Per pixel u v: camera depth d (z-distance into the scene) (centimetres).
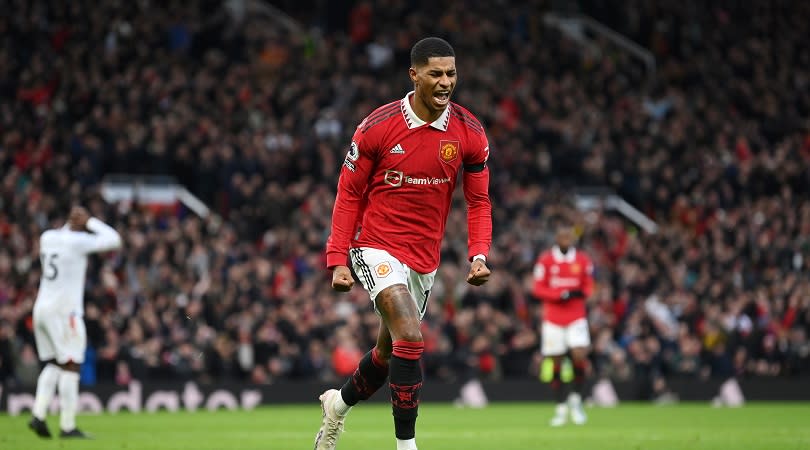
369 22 6206
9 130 4759
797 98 6525
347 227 1446
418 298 1505
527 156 5550
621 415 3506
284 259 4556
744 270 5041
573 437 2439
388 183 1440
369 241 1457
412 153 1430
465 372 4294
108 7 5438
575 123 5850
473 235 1503
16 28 5203
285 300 4262
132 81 5138
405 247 1450
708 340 4622
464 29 6228
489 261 4681
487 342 4325
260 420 3153
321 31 6594
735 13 7050
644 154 5825
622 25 7200
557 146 5734
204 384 3884
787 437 2422
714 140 6094
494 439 2369
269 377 4059
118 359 3784
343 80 5616
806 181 5734
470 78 5878
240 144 5056
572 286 3200
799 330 4703
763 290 4847
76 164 4750
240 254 4444
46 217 4269
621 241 5209
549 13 7256
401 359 1395
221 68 5556
